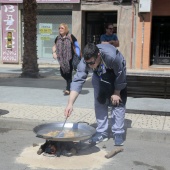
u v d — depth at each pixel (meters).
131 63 16.66
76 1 16.61
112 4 16.42
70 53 8.41
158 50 17.39
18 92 9.10
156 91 6.73
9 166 4.39
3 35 17.75
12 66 16.92
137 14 16.28
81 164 4.44
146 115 6.74
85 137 4.42
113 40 8.00
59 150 4.70
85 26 17.45
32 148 5.07
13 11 17.48
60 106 7.45
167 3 16.73
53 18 17.44
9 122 6.23
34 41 12.35
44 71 14.73
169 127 5.90
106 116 5.41
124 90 5.14
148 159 4.78
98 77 5.10
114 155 4.87
